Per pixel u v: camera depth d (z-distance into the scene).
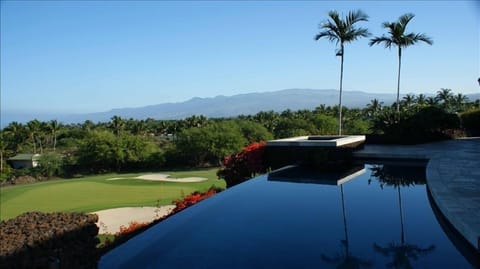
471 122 17.69
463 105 60.56
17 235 3.01
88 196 23.25
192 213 5.77
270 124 53.66
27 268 2.46
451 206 4.69
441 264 3.52
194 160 45.53
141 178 33.97
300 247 4.13
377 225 4.80
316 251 3.99
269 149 10.38
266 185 7.82
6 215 18.36
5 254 2.55
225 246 4.29
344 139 10.49
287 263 3.71
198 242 4.46
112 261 3.97
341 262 3.66
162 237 4.69
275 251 4.05
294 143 10.13
